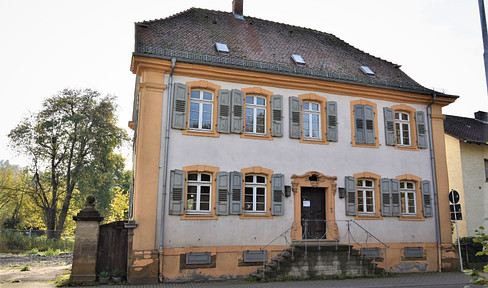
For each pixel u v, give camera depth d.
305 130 15.38
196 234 13.02
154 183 12.83
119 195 41.41
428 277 13.95
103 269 12.32
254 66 14.57
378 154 16.05
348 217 15.07
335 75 15.81
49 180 33.12
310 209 14.89
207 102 14.20
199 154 13.55
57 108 32.62
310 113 15.59
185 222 12.97
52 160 32.62
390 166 16.11
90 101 33.53
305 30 20.25
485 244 4.36
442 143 17.11
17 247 25.31
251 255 13.50
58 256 21.48
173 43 14.58
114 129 33.28
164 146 13.20
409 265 15.44
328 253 13.05
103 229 12.53
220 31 16.89
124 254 12.58
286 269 12.59
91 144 32.34
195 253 12.84
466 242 17.33
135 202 12.88
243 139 14.21
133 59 13.24
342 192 15.09
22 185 35.19
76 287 11.43
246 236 13.59
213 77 14.20
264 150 14.40
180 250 12.70
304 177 14.71
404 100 16.92
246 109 14.71
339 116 15.79
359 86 16.02
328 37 20.44
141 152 12.88
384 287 11.45
